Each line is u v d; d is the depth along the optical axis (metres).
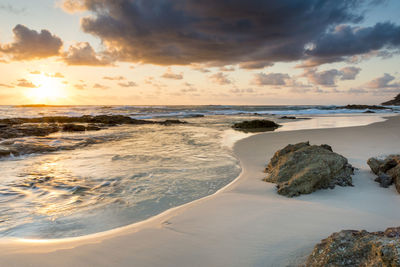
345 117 34.69
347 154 9.05
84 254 3.03
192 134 18.31
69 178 7.13
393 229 2.59
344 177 6.04
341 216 4.05
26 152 11.08
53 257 2.95
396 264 1.90
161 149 11.83
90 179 7.04
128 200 5.48
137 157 9.98
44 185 6.52
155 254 3.01
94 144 13.69
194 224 3.93
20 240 3.68
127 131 20.78
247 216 4.16
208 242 3.29
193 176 7.25
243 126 23.77
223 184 6.54
